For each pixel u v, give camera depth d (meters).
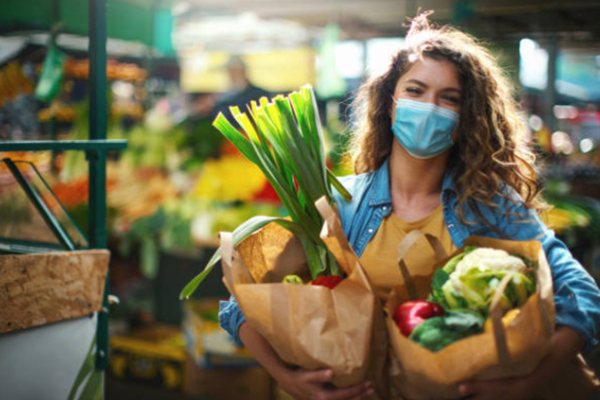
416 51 1.46
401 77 1.48
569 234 4.10
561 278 1.37
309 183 1.51
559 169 5.16
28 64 4.55
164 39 4.59
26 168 1.92
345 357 1.23
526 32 4.45
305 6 4.55
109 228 4.68
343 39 5.12
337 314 1.24
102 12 1.88
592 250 4.49
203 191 4.83
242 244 1.47
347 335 1.23
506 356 1.13
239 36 5.62
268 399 3.65
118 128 5.06
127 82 5.40
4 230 1.98
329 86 4.52
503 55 4.45
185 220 4.58
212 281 4.59
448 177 1.50
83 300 1.73
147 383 4.01
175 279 4.71
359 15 4.83
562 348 1.26
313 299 1.25
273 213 4.58
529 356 1.15
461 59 1.42
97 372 1.87
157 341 4.22
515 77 4.45
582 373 1.42
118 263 5.14
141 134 5.05
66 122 4.70
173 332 4.43
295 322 1.25
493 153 1.46
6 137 4.30
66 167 4.06
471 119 1.45
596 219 4.48
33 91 4.36
